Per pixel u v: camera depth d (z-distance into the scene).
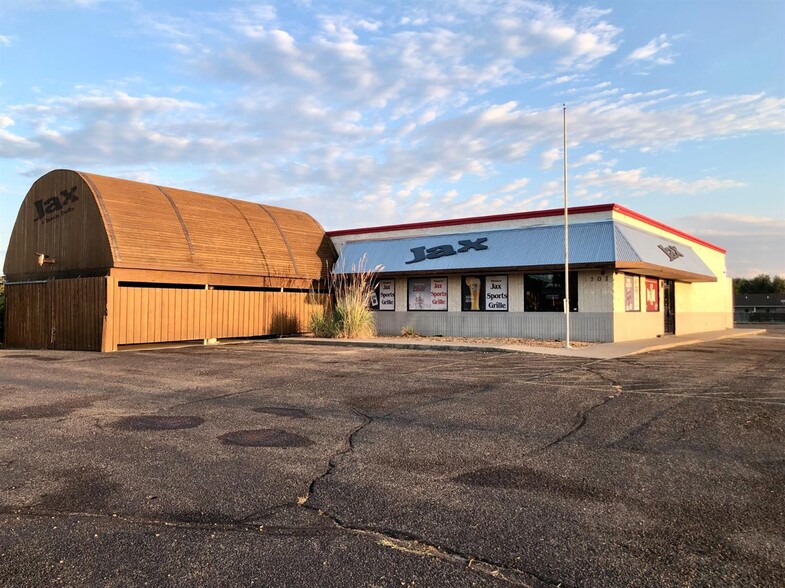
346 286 24.73
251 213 26.80
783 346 21.36
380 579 3.46
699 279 27.03
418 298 24.84
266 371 13.17
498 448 6.41
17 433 7.09
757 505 4.67
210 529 4.20
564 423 7.62
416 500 4.78
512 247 22.23
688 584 3.39
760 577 3.48
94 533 4.12
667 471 5.58
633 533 4.12
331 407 8.80
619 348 17.88
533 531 4.16
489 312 22.89
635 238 21.17
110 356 16.97
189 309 21.59
